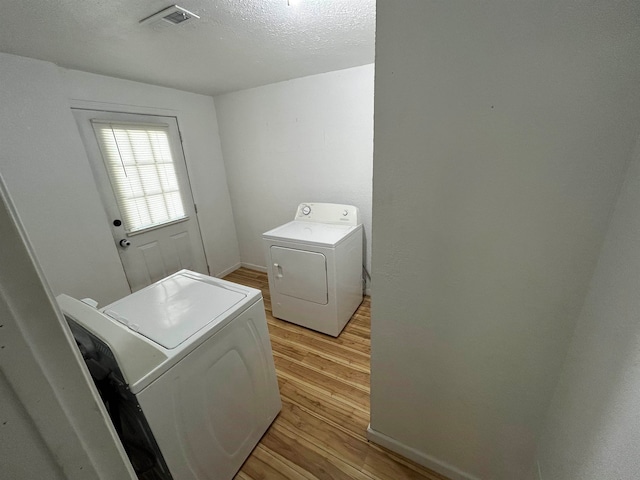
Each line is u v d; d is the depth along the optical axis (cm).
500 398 96
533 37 61
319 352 207
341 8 129
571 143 64
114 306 121
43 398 31
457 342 98
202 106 296
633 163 57
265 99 276
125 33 144
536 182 70
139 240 249
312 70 228
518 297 82
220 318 111
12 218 27
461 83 71
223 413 114
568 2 56
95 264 215
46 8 117
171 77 226
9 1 109
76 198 199
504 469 106
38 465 31
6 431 28
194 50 172
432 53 72
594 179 64
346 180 261
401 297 103
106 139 218
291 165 286
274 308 248
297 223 265
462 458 115
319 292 217
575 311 75
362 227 256
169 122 264
